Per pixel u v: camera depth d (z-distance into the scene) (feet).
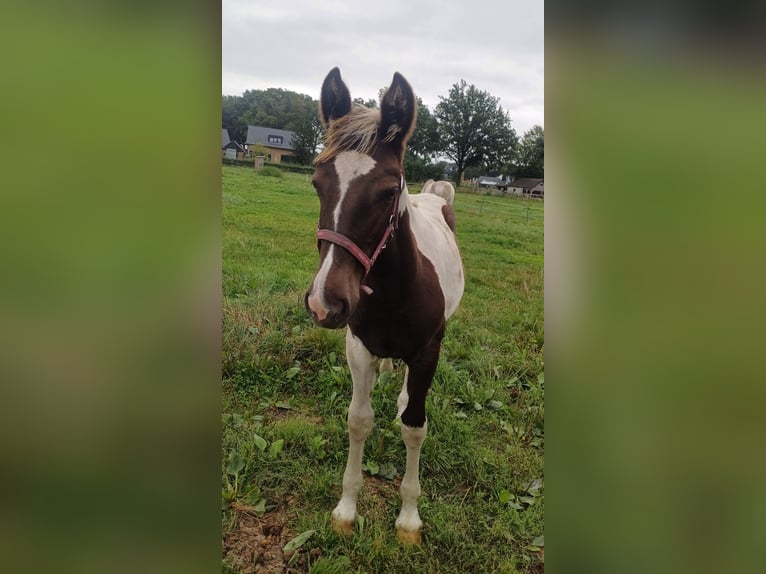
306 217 21.12
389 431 9.04
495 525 7.29
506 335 13.29
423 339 6.79
